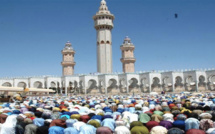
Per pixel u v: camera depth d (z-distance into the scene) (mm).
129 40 108062
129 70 105125
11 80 86188
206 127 10125
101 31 105688
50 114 14086
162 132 9094
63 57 109938
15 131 10578
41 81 89312
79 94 85688
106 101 26297
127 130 9180
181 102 21797
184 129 10398
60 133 9547
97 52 106500
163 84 85250
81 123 10859
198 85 81750
